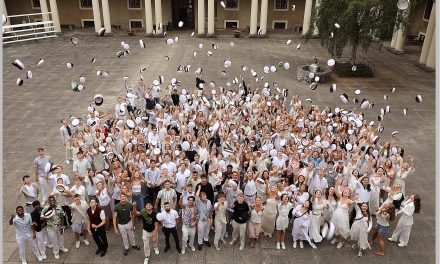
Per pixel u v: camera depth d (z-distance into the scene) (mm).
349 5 21234
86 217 8977
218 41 32188
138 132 12102
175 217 8875
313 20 24484
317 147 11000
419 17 32906
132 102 15359
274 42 32156
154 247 9125
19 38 31969
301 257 9148
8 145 14648
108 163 10781
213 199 9469
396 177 10406
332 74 24141
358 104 19312
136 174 9531
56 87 21250
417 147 15023
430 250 9445
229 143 11344
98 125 12617
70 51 28734
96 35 33781
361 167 10562
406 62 27281
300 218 9094
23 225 8398
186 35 34375
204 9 33875
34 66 25016
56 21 33062
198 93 15656
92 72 23828
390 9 21016
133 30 35750
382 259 9109
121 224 8852
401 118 17750
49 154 13977
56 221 8719
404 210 9133
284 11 36438
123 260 9031
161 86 21141
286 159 10633
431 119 17672
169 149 10617
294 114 14117
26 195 9562
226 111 13906
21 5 35062
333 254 9242
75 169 10414
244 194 9656
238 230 9336
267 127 12391
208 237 9633
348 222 9016
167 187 9250
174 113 13594
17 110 18062
